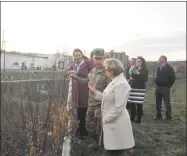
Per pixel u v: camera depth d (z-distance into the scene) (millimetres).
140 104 7043
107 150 3340
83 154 4070
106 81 3924
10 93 4605
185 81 25406
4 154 3430
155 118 7887
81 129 4883
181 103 11703
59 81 3604
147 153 4797
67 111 3490
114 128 3164
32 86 3455
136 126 6773
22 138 3311
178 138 5867
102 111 3355
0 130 3676
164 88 7750
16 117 3506
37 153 2922
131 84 6938
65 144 3191
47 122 3137
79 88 4738
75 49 4910
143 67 6879
